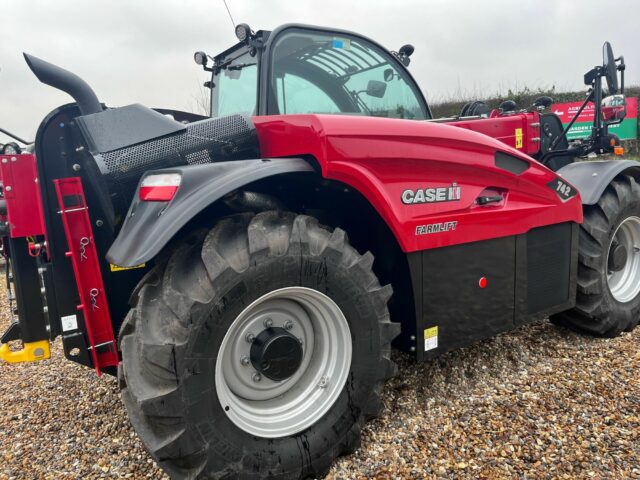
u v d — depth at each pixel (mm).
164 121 1812
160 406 1482
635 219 3104
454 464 1827
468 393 2336
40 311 2035
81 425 2314
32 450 2111
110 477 1882
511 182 2330
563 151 3502
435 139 2000
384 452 1919
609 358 2701
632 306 3080
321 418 1827
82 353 2002
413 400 2279
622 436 1955
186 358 1511
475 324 2260
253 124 1976
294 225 1714
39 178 1851
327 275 1757
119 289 2039
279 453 1714
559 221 2578
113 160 1695
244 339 1747
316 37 2479
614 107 3289
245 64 2646
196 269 1606
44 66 1688
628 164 3000
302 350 1823
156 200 1614
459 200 2125
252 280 1611
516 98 13422
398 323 1982
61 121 1886
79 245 1864
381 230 2062
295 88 2400
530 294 2500
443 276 2105
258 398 1822
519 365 2627
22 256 1985
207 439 1571
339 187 1907
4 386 2820
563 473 1756
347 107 2625
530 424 2059
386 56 2803
